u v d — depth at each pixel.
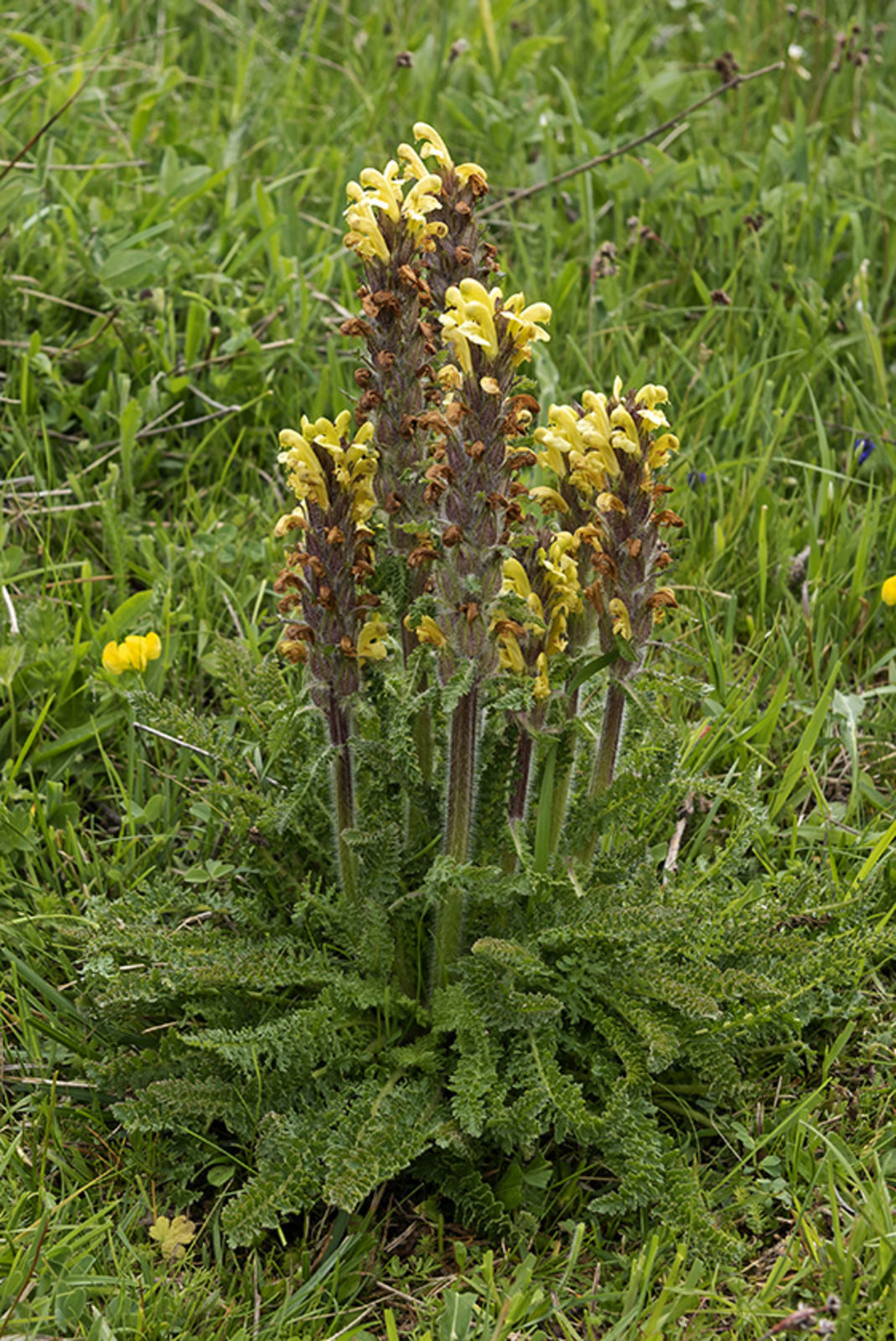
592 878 3.32
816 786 3.72
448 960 3.19
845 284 5.52
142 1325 2.71
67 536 4.32
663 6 7.62
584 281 5.62
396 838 3.15
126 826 3.66
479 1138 3.03
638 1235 2.96
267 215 5.28
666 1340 2.73
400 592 3.07
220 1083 3.04
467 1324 2.70
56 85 5.82
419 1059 3.03
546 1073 2.96
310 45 6.96
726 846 3.70
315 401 4.84
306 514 2.94
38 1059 3.21
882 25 7.02
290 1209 2.81
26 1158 3.06
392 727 2.91
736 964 3.32
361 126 6.34
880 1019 3.40
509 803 3.18
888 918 3.45
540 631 2.90
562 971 3.18
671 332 5.48
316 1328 2.77
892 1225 2.81
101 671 3.87
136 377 4.91
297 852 3.53
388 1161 2.84
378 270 2.85
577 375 5.12
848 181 6.14
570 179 6.01
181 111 6.46
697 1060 3.10
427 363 2.89
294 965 3.17
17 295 4.93
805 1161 3.04
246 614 4.29
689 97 6.85
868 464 4.92
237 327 4.91
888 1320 2.68
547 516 3.07
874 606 4.46
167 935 3.22
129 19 6.92
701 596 4.04
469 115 6.33
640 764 3.36
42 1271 2.77
